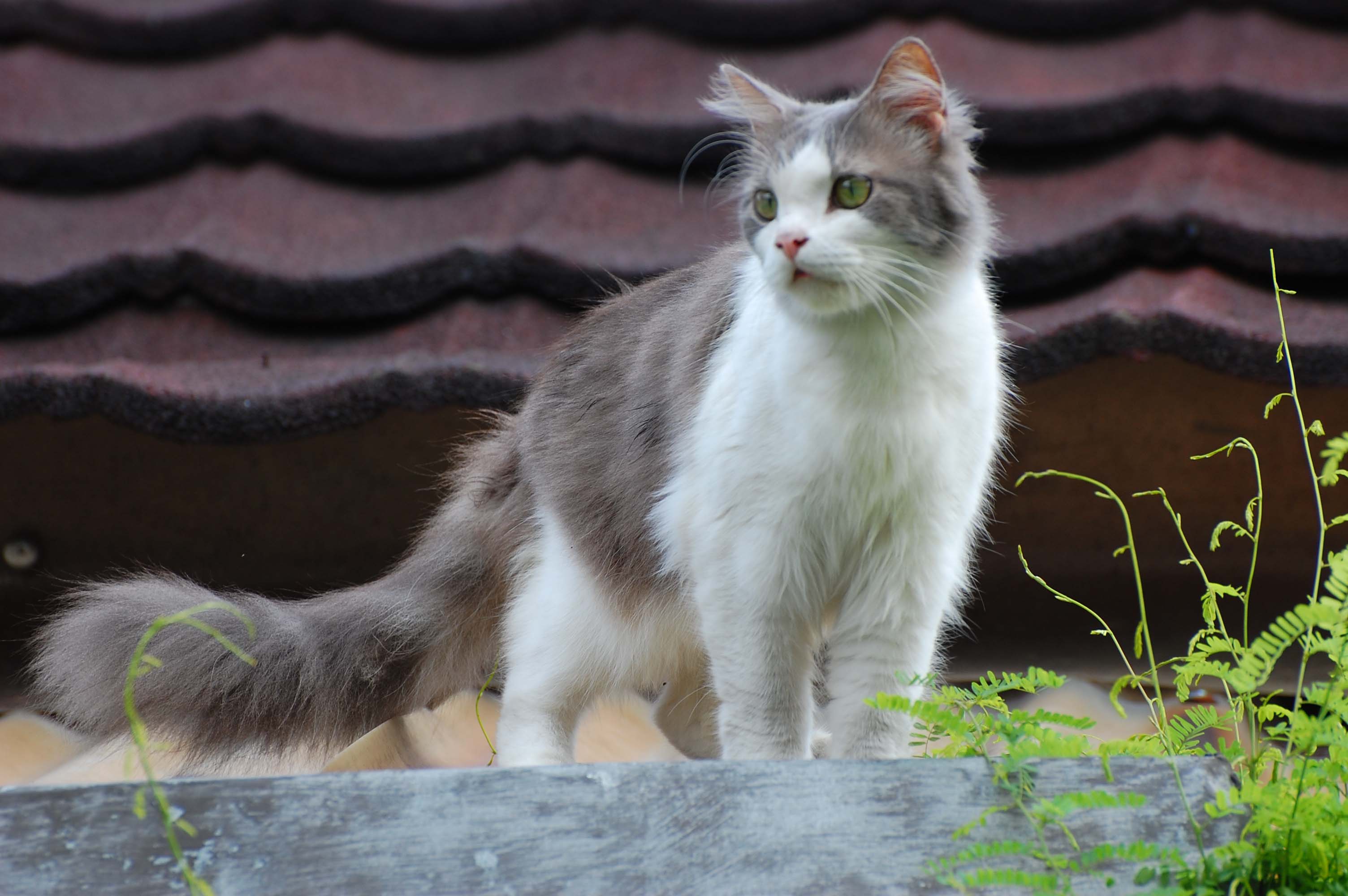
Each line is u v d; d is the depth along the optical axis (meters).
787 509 4.45
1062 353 5.92
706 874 3.11
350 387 5.93
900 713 4.50
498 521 5.70
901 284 4.33
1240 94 6.74
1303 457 6.55
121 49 7.48
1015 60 7.11
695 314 5.09
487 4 7.48
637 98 7.11
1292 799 3.23
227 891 3.07
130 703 3.19
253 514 6.92
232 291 6.39
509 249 6.47
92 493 6.86
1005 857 3.12
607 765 3.25
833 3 7.32
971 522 4.91
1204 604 4.38
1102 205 6.46
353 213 6.82
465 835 3.14
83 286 6.36
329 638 5.47
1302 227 6.13
